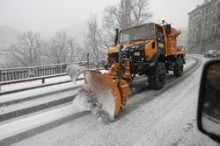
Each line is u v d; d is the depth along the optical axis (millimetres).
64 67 10078
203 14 44062
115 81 3096
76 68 2920
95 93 3447
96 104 3406
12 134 2727
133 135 2520
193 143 2250
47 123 3088
